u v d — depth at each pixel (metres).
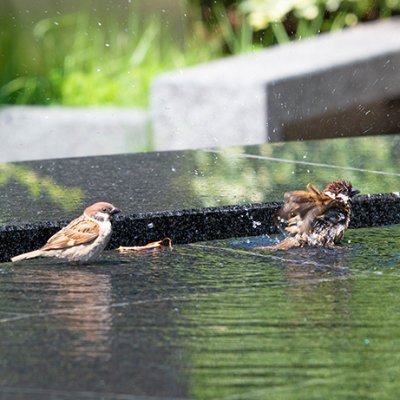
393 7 26.22
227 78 19.92
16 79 24.73
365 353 6.55
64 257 9.38
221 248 10.20
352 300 7.94
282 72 20.17
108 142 21.58
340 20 26.38
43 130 21.86
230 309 7.69
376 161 14.12
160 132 20.64
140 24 26.44
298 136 20.34
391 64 21.97
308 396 5.80
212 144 20.16
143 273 9.02
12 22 25.45
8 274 9.05
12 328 7.23
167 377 6.10
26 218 10.55
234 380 6.05
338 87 20.94
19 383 6.03
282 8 25.55
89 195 11.90
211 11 26.30
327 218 10.08
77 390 5.90
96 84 24.47
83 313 7.63
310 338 6.89
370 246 10.10
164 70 24.81
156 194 11.84
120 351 6.61
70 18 25.95
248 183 12.52
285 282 8.59
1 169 14.12
